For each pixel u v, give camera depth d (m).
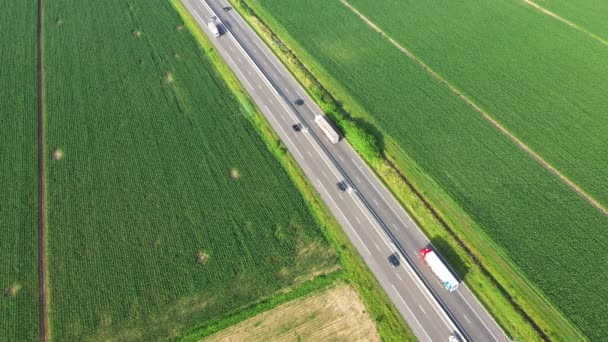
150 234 73.69
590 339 59.81
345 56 104.25
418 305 64.44
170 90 99.12
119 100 96.81
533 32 107.88
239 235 72.94
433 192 77.25
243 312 64.88
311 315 64.75
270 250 70.94
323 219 74.31
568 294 64.12
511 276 66.50
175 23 118.56
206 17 119.31
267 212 75.88
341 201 76.88
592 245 69.31
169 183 80.69
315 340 62.53
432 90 94.94
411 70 99.75
